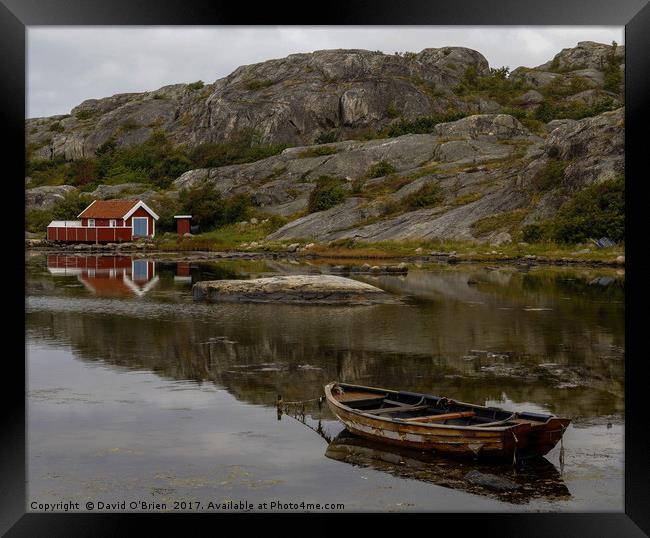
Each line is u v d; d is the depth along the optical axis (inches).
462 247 2300.7
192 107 5767.7
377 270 1743.4
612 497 394.0
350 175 3577.8
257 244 2765.7
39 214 3572.8
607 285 1433.3
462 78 5703.7
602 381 645.9
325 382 644.1
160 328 939.3
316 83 5319.9
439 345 818.8
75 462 439.2
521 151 3297.2
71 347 808.3
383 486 408.5
